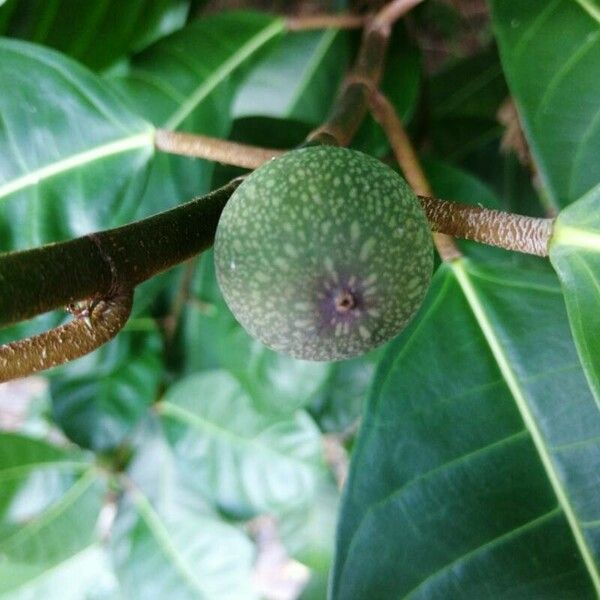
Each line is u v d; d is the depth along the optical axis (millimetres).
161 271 108
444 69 266
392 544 142
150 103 196
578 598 136
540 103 155
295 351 114
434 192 198
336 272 105
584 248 124
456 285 161
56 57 167
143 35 211
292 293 106
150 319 240
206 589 244
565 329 153
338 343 112
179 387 246
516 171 250
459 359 154
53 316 158
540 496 143
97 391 236
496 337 155
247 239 107
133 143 165
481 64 260
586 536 139
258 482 241
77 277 94
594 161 150
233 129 201
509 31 161
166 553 247
